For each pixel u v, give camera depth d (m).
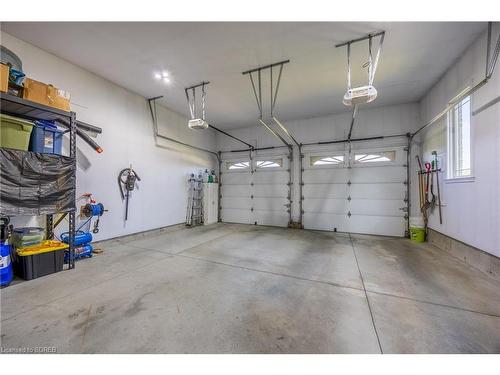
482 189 2.76
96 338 1.57
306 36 2.79
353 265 3.11
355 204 5.52
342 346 1.51
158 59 3.32
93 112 3.78
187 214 6.14
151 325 1.72
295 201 6.23
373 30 2.68
